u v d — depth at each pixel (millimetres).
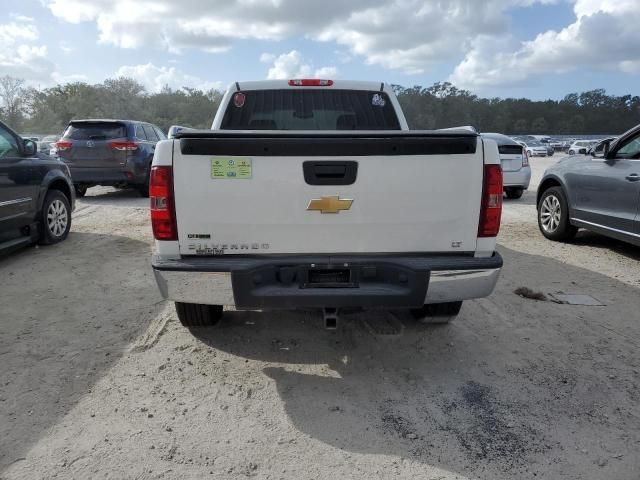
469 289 3074
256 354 3619
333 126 5270
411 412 2926
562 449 2607
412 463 2492
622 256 6359
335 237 3025
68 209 7070
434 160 2975
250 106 5184
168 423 2789
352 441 2656
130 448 2570
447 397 3088
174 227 2980
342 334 3959
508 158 11312
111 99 74438
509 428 2781
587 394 3125
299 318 4262
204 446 2598
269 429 2752
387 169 2961
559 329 4078
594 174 6367
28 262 5840
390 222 3018
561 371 3408
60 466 2430
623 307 4582
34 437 2646
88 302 4574
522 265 5910
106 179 10656
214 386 3184
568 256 6348
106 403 2971
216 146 2889
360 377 3318
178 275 2973
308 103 5215
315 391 3145
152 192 2957
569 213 6852
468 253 3105
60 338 3824
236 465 2461
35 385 3154
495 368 3443
